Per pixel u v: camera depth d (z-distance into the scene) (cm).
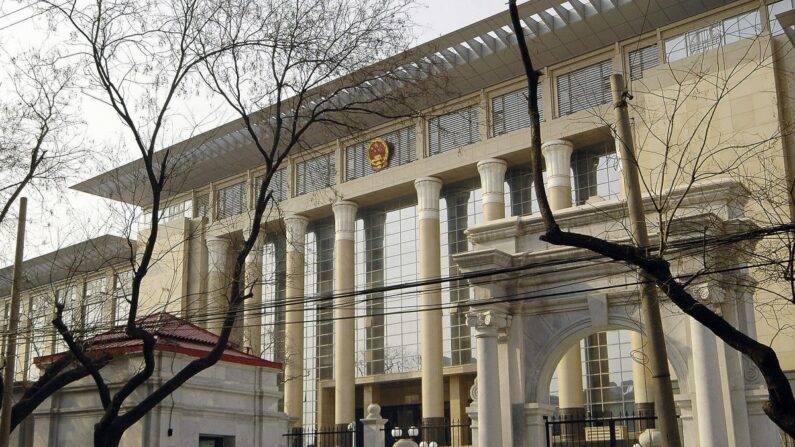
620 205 2178
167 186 5047
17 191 2214
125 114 1870
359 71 1989
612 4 4031
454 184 4944
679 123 3597
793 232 1505
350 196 5078
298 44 1934
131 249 2047
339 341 4878
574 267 2175
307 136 5144
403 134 4991
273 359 5050
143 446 2305
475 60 4469
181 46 1916
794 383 3200
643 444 2181
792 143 3409
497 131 4578
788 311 2978
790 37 3509
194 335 2681
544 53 4375
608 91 4188
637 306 2128
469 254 2295
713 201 2047
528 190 4594
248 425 2672
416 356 4812
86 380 2517
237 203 5638
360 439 4747
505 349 2288
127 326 1828
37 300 3572
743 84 3544
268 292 5366
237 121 5038
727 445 1925
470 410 2369
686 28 3984
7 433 1886
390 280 5069
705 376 1958
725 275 1909
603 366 4125
